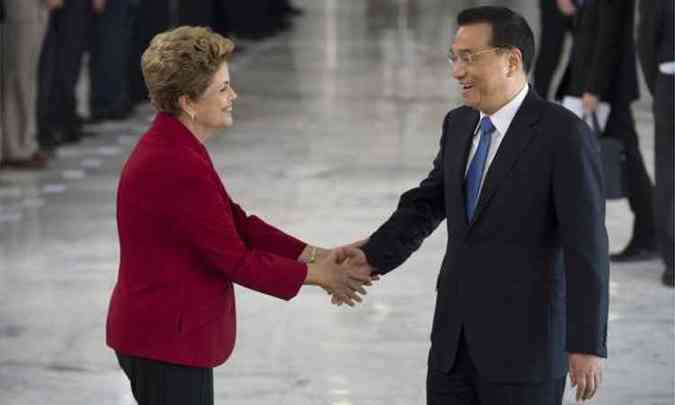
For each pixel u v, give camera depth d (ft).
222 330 30.58
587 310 29.45
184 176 29.43
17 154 81.25
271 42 148.66
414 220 32.73
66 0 87.30
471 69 30.12
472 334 30.60
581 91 59.00
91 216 69.77
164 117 30.14
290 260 30.99
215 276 30.37
